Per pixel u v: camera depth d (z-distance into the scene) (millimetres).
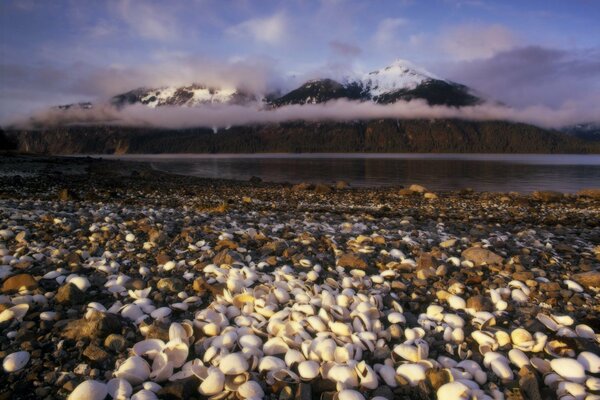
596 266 8094
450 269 7305
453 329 4934
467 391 3590
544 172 73438
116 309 4922
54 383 3609
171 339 4273
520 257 8102
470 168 86812
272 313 5035
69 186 25172
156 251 7648
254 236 9211
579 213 21688
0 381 3584
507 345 4672
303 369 3900
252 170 76125
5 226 8625
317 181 50156
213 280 6043
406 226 12734
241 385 3604
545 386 4043
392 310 5488
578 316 5594
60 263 6504
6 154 53281
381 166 95562
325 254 8008
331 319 4844
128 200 18938
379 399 3561
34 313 4664
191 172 67688
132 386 3645
